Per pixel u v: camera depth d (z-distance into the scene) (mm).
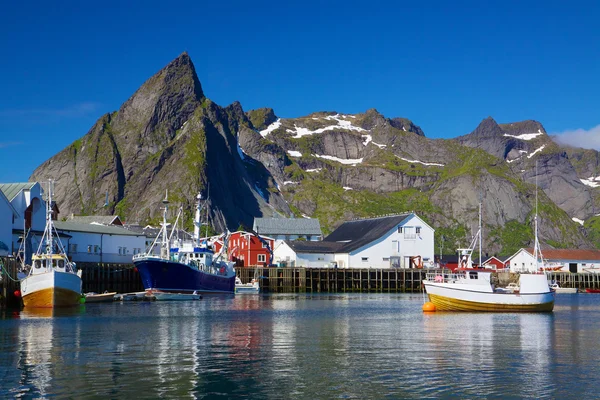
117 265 109062
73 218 170125
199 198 107125
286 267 139250
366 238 150500
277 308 78625
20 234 99312
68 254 109375
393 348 44500
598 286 154750
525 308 74250
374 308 80188
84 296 79250
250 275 137000
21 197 103125
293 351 42781
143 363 37906
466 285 73875
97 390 31453
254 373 35531
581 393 31656
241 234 152000
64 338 47281
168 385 32562
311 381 33719
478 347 45125
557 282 150875
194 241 112000
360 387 32562
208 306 80500
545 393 31609
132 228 159500
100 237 117875
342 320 63312
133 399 30047
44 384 32500
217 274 106750
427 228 147750
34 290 70500
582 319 66125
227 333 51531
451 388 32469
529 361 39625
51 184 79375
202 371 35875
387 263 145250
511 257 172125
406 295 117312
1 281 70562
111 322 58031
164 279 92188
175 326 55719
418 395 31141
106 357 39656
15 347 42938
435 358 40500
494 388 32500
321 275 137000
